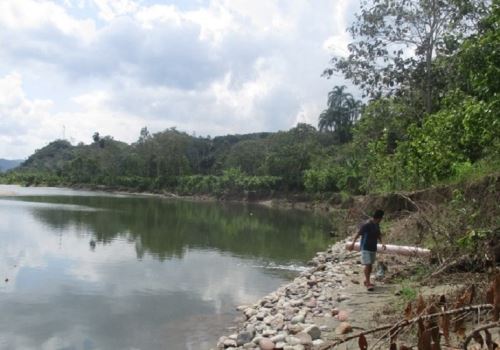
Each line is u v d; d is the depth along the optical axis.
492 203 9.99
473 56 11.05
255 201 66.50
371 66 25.70
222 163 89.94
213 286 13.44
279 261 17.75
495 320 3.48
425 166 17.03
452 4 21.69
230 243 22.77
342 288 10.38
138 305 11.29
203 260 17.75
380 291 9.74
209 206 56.41
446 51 21.59
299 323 7.95
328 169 52.06
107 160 95.31
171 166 86.50
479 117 11.11
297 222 35.44
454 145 15.16
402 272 10.52
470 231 8.74
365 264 10.02
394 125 25.22
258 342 7.33
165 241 23.02
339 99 71.38
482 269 8.38
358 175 35.12
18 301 11.49
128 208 45.34
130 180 86.88
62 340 8.86
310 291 10.58
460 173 14.72
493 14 10.92
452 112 14.46
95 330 9.41
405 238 13.42
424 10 23.30
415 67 24.92
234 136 112.12
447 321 3.57
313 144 64.19
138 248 20.50
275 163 64.31
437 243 9.91
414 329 5.68
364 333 3.82
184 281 14.03
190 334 9.09
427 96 23.98
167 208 48.97
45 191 80.38
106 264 16.50
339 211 25.41
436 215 11.39
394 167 21.09
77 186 94.75
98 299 11.82
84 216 35.03
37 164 133.50
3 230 24.97
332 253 16.44
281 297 10.56
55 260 17.02
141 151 91.62
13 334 9.16
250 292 12.77
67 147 146.88
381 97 26.00
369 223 10.16
